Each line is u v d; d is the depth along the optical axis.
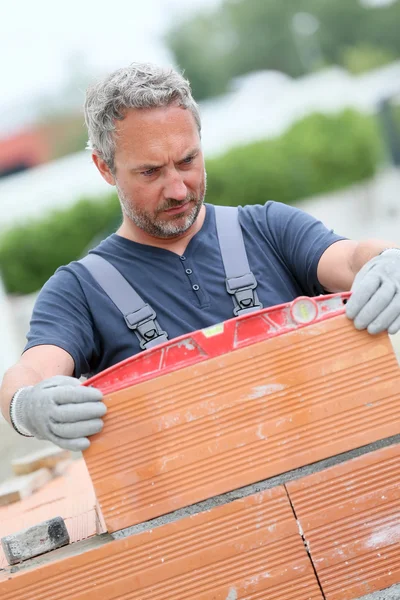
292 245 2.66
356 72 51.78
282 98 21.27
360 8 52.75
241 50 55.38
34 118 49.81
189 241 2.65
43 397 1.90
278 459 1.86
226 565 1.85
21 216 18.81
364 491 1.86
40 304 2.62
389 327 1.88
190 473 1.85
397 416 1.87
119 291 2.59
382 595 1.85
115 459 1.86
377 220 19.97
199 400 1.86
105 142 2.51
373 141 20.36
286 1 53.69
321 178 20.08
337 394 1.87
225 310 2.59
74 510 2.79
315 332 1.87
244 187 19.69
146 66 2.49
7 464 4.71
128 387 1.86
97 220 18.66
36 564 1.92
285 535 1.85
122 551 1.84
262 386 1.86
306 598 1.85
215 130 20.88
